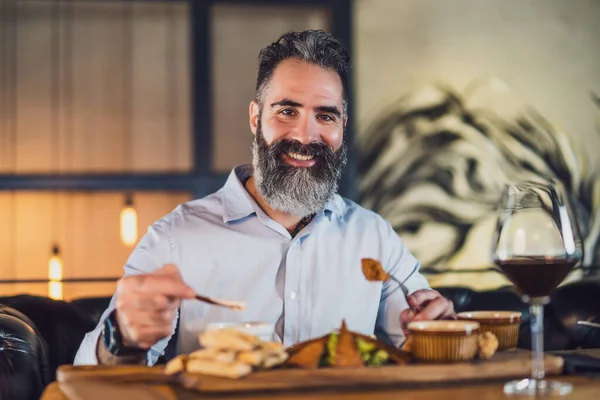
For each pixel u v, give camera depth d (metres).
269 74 1.73
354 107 5.26
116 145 5.16
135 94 5.17
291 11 5.26
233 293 1.68
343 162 1.79
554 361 1.18
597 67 5.54
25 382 1.64
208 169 5.09
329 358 1.15
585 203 5.46
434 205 5.31
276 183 1.69
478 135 5.39
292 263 1.70
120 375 1.12
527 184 1.11
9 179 4.97
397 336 1.74
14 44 5.09
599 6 5.54
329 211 1.79
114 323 1.23
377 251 1.79
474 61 5.42
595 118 5.52
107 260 5.09
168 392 1.04
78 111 5.14
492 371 1.14
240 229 1.72
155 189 5.07
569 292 2.29
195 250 1.69
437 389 1.06
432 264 5.31
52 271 4.31
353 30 5.28
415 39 5.36
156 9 5.15
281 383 1.05
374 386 1.08
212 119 5.18
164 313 1.15
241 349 1.07
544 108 5.48
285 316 1.68
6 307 1.91
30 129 5.11
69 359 2.01
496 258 1.09
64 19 5.12
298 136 1.68
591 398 0.99
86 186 5.02
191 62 5.17
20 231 5.04
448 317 1.35
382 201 5.28
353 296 1.74
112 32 5.15
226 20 5.21
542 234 1.08
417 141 5.33
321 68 1.72
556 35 5.50
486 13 5.44
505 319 1.27
